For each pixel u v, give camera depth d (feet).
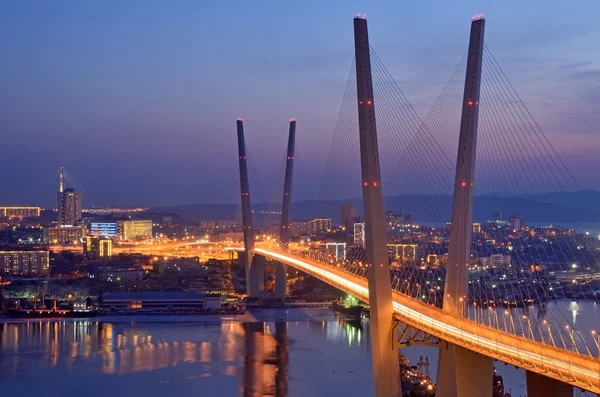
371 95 410.93
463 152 414.62
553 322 626.23
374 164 406.82
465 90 417.49
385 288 401.49
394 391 398.21
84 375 560.61
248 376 549.95
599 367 276.00
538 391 295.69
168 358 616.39
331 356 619.26
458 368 348.59
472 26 422.41
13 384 535.60
